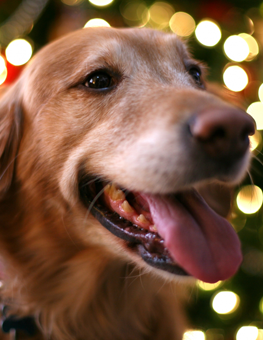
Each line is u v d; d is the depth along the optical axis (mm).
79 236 438
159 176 364
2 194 448
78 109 420
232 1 599
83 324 457
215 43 600
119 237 409
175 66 449
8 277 456
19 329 447
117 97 416
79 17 639
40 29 653
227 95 573
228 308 613
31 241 450
